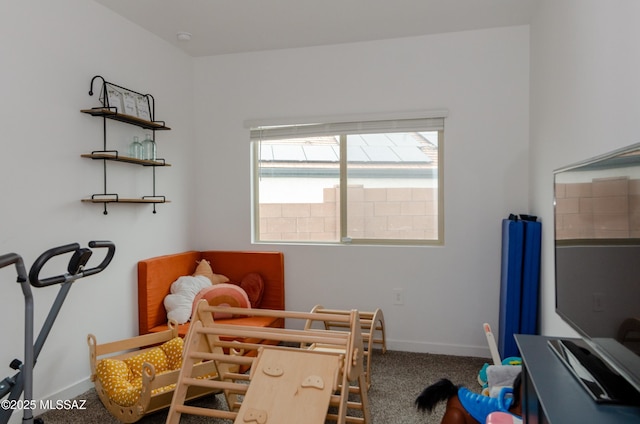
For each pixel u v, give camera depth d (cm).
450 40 346
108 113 278
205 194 401
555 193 198
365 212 375
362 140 375
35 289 243
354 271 367
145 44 335
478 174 342
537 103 304
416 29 340
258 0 291
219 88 396
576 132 215
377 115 359
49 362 253
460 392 192
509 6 302
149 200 316
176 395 209
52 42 254
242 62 390
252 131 391
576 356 148
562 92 240
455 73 346
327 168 384
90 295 281
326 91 373
